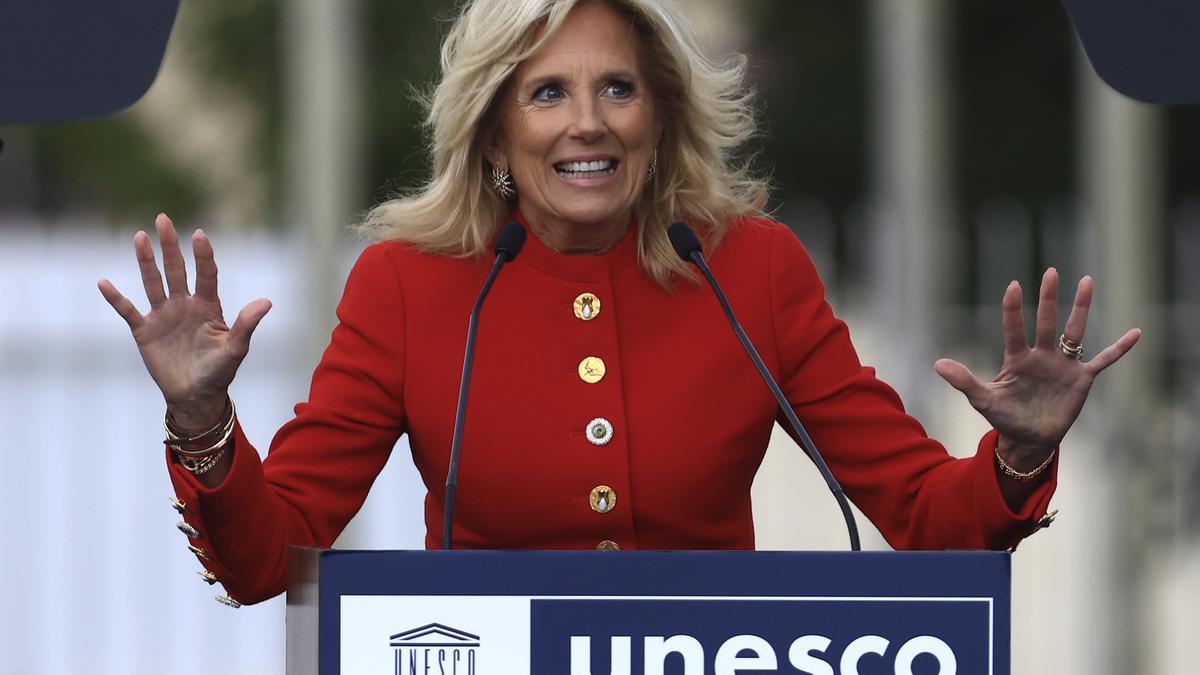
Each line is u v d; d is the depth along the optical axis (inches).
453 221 475.2
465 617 362.3
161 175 1902.1
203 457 423.5
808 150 2162.9
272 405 1079.6
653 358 469.1
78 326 1066.7
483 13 461.4
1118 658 1189.1
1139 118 1243.8
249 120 1878.7
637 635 363.6
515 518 460.4
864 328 1250.6
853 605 364.5
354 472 467.8
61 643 1065.5
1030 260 1274.6
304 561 376.5
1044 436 427.8
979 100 2166.6
